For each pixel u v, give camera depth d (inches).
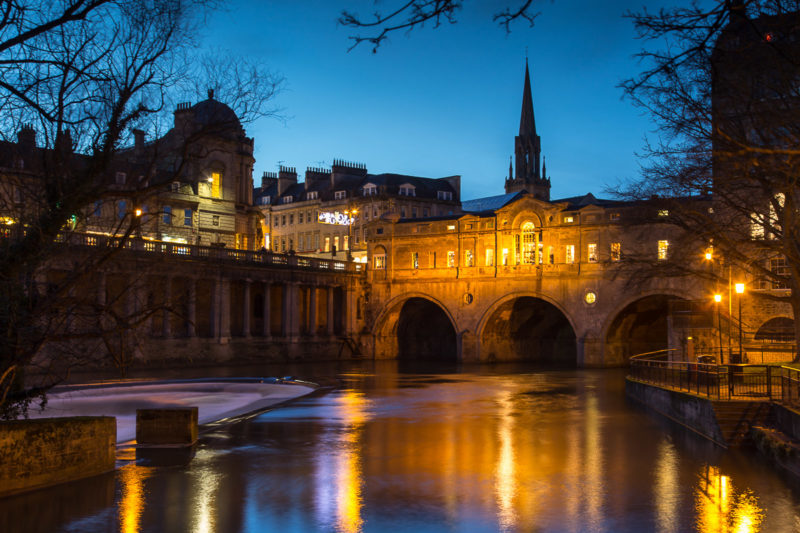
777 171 965.8
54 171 741.3
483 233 3245.6
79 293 836.6
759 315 2063.2
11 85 696.4
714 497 740.7
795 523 651.5
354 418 1323.8
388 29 332.5
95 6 651.5
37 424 764.0
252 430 1173.7
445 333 3673.7
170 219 2992.1
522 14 327.9
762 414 1046.4
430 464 901.8
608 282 2923.2
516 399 1676.9
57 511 680.4
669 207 1499.8
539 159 6461.6
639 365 1722.4
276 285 3137.3
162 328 2667.3
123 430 1223.5
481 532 625.9
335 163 4532.5
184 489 769.6
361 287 3494.1
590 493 757.9
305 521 656.4
